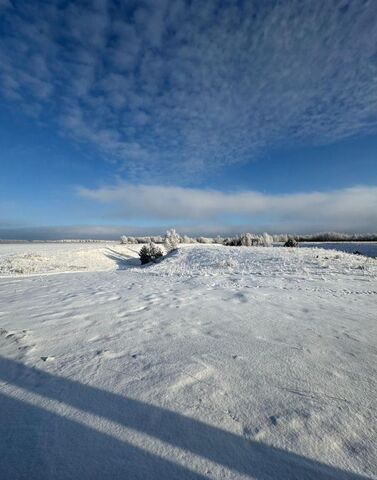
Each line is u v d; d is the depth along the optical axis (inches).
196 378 112.7
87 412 91.6
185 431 81.7
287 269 517.7
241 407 93.0
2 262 970.1
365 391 102.8
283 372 117.6
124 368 122.8
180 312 220.5
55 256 1266.0
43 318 206.4
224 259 767.7
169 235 1744.6
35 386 108.8
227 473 67.2
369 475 66.4
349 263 562.6
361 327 179.0
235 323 189.3
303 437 78.8
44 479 66.0
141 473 67.5
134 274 530.6
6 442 78.2
